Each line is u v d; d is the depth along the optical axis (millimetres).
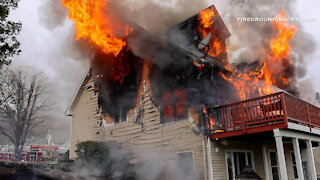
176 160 10281
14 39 8492
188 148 10016
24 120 15469
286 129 8633
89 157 11578
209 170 9266
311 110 10617
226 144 10391
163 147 10836
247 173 9023
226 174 9906
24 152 21312
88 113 15242
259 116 9484
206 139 9617
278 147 8047
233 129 9695
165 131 10930
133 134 12188
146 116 11828
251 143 12070
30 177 8219
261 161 11727
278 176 12250
